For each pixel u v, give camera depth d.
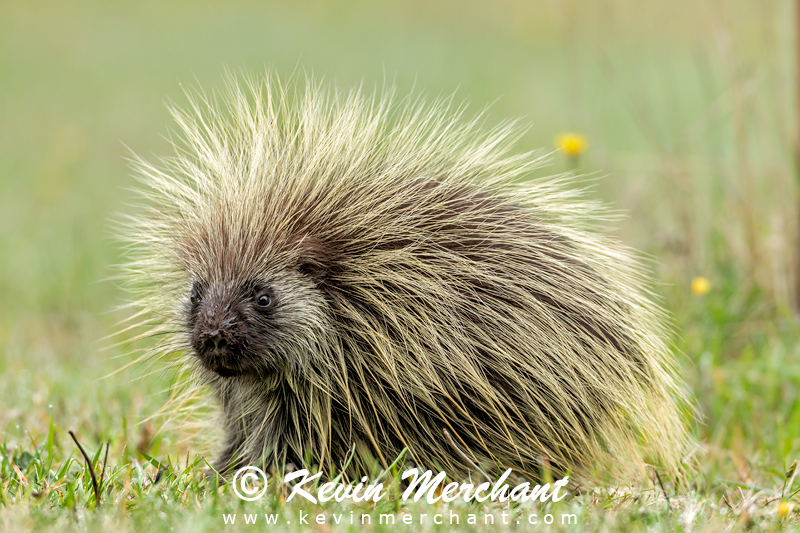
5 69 43.59
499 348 9.90
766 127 16.89
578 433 10.11
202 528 7.52
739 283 16.52
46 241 23.81
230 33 49.12
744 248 16.66
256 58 42.69
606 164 18.70
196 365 10.80
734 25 18.11
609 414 10.48
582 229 11.67
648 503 9.30
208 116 12.23
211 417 11.74
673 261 16.67
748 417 13.41
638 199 18.31
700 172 19.19
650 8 26.62
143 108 37.12
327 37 47.84
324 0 57.00
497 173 11.47
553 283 10.37
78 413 12.91
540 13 48.78
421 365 9.78
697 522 8.59
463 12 52.91
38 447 11.34
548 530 7.92
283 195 10.33
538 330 10.06
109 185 29.38
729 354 15.59
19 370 15.16
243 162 11.31
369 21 51.84
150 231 11.51
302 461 10.05
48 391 13.71
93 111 37.28
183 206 11.12
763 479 11.38
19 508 8.03
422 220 10.30
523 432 9.98
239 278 9.82
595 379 10.23
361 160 10.70
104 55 45.84
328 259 10.06
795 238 16.14
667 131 29.52
